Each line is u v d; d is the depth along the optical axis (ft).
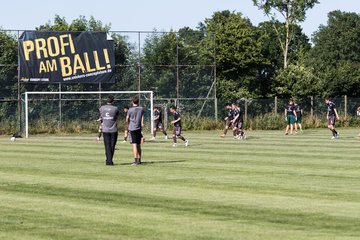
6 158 149.07
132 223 70.03
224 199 85.05
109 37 291.58
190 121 301.84
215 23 390.42
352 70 405.80
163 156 151.94
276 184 99.71
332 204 80.94
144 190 93.81
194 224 69.36
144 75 298.97
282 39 522.88
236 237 63.21
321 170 119.24
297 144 193.36
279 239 62.28
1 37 278.67
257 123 315.78
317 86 382.01
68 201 84.28
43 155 157.79
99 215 74.54
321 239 62.28
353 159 141.18
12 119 278.67
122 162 137.49
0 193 91.71
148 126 288.10
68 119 286.25
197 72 306.35
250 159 142.20
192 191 92.48
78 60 288.10
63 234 65.10
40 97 282.36
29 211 77.30
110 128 131.03
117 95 293.64
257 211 76.38
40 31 283.18
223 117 309.22
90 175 113.09
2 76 278.46
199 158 145.79
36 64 282.56
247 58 372.58
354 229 66.74
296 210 76.95
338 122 332.39
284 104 327.47
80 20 335.88
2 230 67.15
